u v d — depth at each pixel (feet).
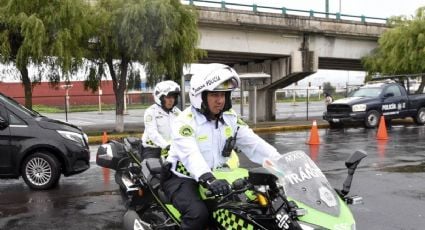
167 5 59.72
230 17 78.54
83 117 110.52
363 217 21.98
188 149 12.71
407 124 77.05
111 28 60.75
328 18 89.15
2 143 27.99
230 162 14.38
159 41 60.18
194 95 12.94
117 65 66.54
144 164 17.07
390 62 88.43
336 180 30.37
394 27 92.43
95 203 25.20
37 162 28.53
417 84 85.46
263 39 83.51
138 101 144.56
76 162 29.17
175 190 13.56
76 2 57.06
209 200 13.24
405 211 22.94
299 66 86.12
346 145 49.08
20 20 53.83
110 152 22.97
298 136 61.11
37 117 29.63
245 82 93.40
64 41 56.08
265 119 91.91
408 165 35.78
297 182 11.46
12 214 23.17
